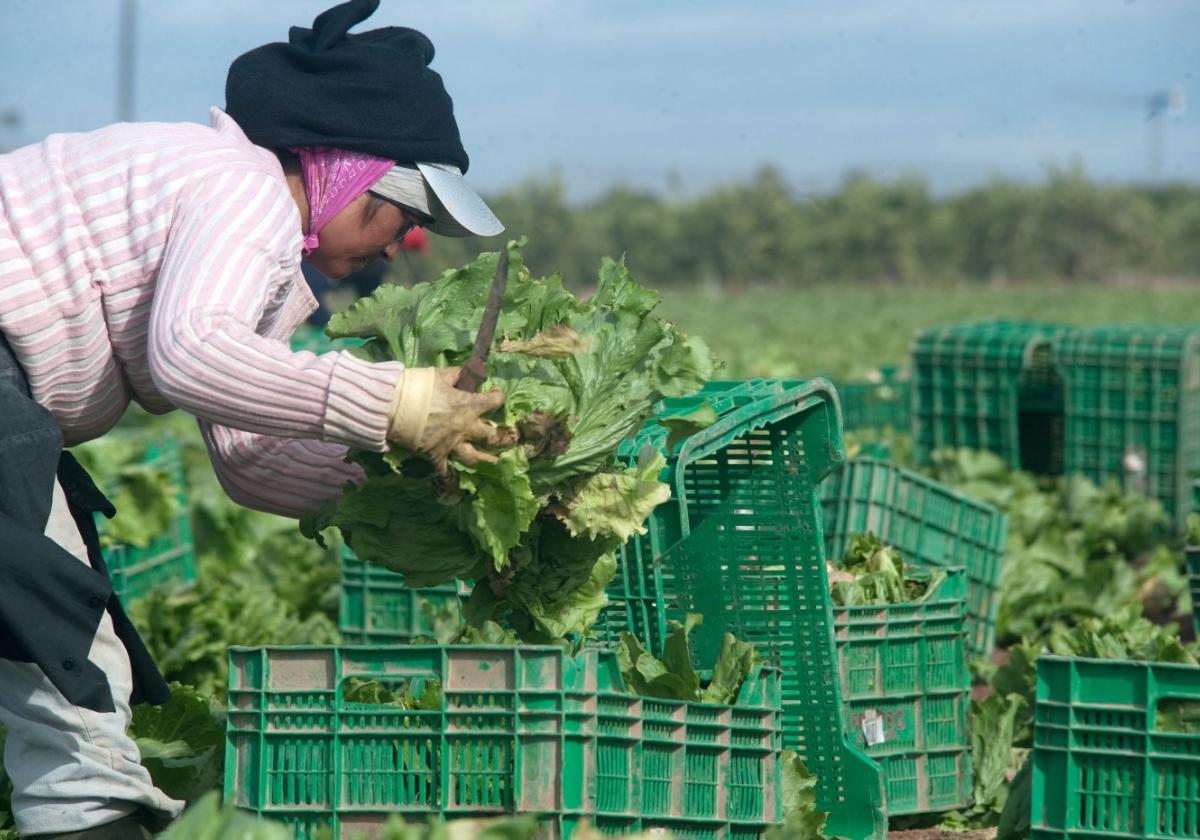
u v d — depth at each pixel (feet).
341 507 16.43
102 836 16.63
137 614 31.81
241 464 17.89
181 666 30.99
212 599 32.99
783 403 20.31
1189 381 52.54
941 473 52.90
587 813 15.93
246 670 16.40
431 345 15.52
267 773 16.25
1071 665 18.62
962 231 457.27
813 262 442.50
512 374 15.70
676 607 21.97
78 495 17.65
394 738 16.15
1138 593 43.75
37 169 16.19
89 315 15.99
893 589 26.07
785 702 21.58
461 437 15.03
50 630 15.33
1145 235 460.55
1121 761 18.39
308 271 38.78
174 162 15.98
